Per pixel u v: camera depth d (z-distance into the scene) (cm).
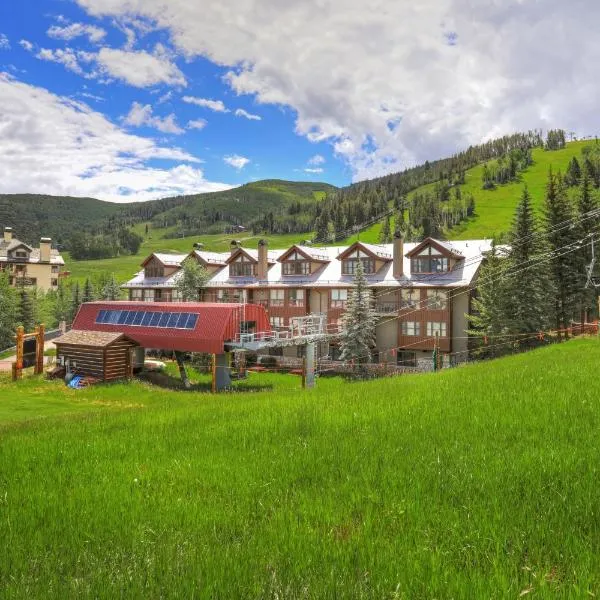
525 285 4497
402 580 413
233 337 4184
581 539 462
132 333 4478
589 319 5147
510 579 406
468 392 1316
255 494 668
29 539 548
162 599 409
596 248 4572
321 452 840
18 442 1094
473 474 656
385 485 650
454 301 5197
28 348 4688
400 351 5434
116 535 551
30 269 11081
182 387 4238
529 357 2445
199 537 533
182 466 816
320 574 435
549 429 859
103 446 1005
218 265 7175
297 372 4938
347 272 5922
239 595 408
